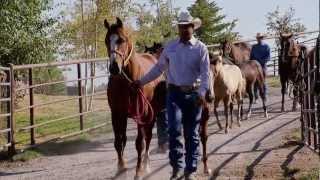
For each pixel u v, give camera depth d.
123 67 8.31
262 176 8.57
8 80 11.71
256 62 16.70
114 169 9.89
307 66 10.65
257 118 16.14
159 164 10.00
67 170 10.02
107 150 12.12
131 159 10.86
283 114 16.72
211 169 9.20
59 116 18.17
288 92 21.56
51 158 11.37
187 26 7.48
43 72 21.42
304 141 11.07
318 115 8.79
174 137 7.50
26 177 9.58
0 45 17.77
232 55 18.23
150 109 8.81
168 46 7.68
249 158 10.13
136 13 27.19
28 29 18.45
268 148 11.12
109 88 8.66
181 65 7.50
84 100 17.45
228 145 11.72
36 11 18.55
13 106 11.67
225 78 13.49
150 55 9.86
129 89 8.48
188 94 7.52
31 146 12.34
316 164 9.14
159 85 9.24
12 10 17.70
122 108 8.59
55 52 19.38
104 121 16.14
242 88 15.08
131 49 8.37
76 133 14.02
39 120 17.14
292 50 16.84
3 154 11.60
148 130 9.09
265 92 16.58
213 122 15.61
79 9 25.98
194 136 7.61
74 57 25.86
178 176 7.52
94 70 17.77
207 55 7.50
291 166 9.09
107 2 25.11
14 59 18.25
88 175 9.46
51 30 19.33
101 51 26.41
